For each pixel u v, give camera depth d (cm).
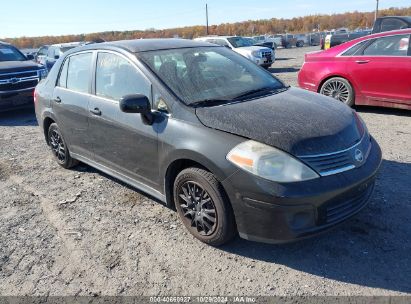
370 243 316
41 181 494
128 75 380
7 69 866
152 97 353
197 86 359
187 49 415
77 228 370
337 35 1923
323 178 275
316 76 764
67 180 492
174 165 338
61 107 477
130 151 378
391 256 299
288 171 271
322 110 331
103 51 420
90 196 439
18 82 881
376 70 678
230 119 305
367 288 269
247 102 342
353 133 312
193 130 313
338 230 336
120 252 327
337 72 730
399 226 336
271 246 323
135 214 390
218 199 301
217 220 309
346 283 275
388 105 685
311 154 277
